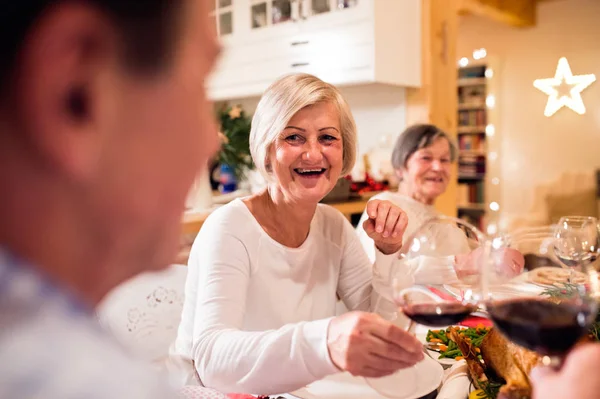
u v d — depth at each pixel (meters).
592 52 5.31
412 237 0.87
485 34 5.98
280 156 1.22
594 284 0.81
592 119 5.36
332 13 3.35
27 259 0.29
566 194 4.89
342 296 1.46
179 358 1.25
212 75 0.35
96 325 0.30
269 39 3.67
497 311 0.63
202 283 1.13
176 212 0.35
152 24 0.29
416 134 2.30
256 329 1.25
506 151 5.96
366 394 0.88
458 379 0.86
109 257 0.32
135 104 0.30
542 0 5.51
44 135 0.27
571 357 0.48
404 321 1.28
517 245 1.30
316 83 1.24
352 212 3.16
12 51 0.26
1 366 0.24
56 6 0.26
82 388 0.25
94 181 0.29
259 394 0.86
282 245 1.26
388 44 3.27
